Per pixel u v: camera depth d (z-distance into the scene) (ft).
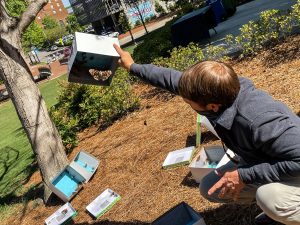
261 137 6.71
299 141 6.51
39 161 18.19
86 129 25.95
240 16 49.21
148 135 19.12
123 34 129.59
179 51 25.40
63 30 209.77
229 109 7.02
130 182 15.47
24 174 24.61
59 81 28.89
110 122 24.52
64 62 112.27
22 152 31.68
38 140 17.98
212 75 6.87
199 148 15.25
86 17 162.50
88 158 18.28
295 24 25.36
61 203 17.10
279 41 23.38
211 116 7.41
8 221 17.85
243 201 9.17
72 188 17.03
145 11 144.77
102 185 16.46
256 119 6.73
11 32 17.62
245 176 7.27
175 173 14.29
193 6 60.64
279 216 7.47
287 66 19.62
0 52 17.53
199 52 24.18
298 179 7.23
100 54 9.64
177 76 8.95
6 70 17.75
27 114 18.03
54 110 26.68
